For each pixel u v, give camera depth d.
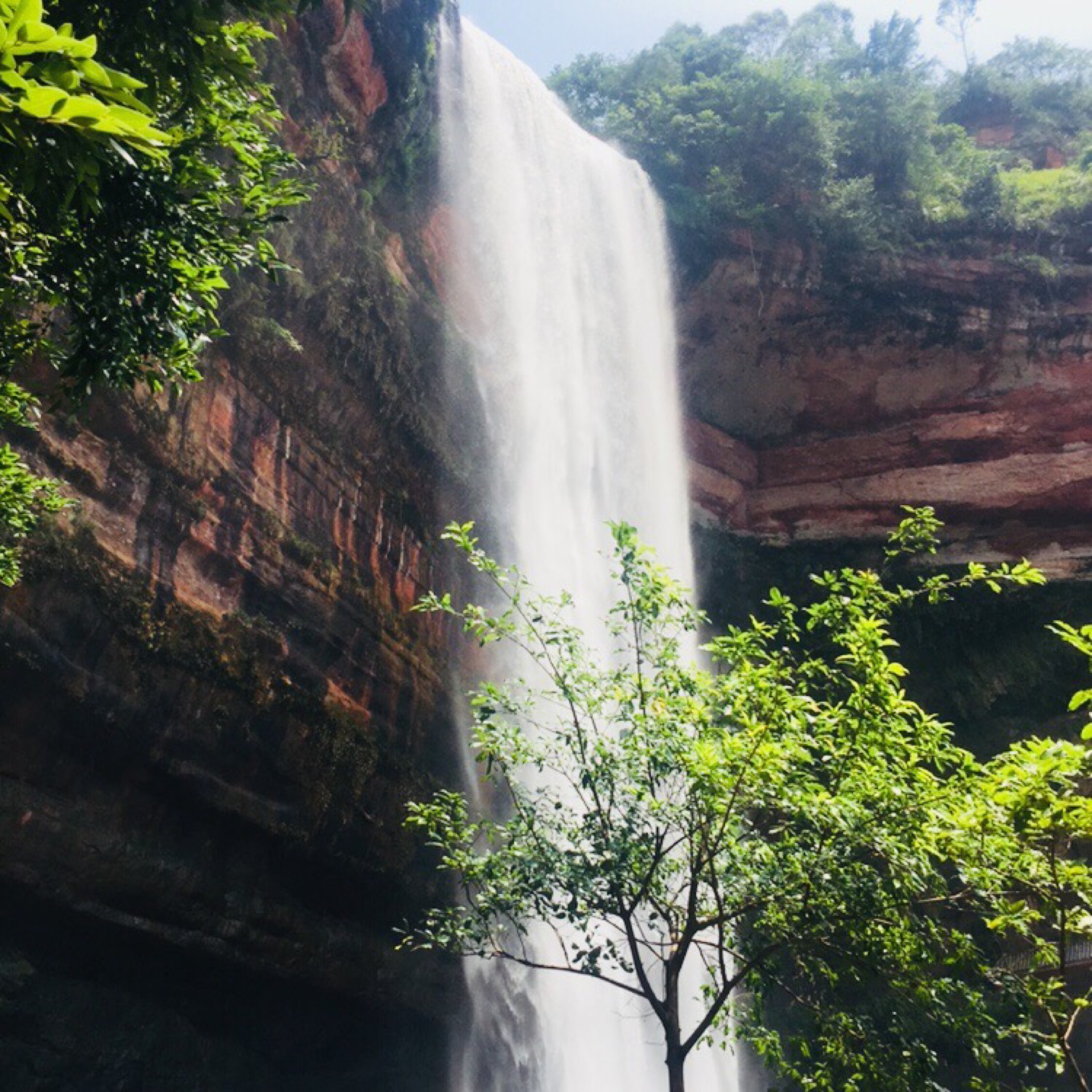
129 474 13.70
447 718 19.52
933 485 28.88
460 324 22.73
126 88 4.21
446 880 18.67
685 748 8.93
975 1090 8.77
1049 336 28.94
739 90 31.36
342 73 18.94
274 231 16.33
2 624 11.73
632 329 28.39
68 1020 13.05
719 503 29.91
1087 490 27.55
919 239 30.06
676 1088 8.21
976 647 27.14
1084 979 19.89
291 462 16.86
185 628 14.16
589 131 34.38
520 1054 19.45
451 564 20.70
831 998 14.10
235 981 15.26
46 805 12.46
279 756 15.40
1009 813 7.89
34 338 7.66
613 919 20.72
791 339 29.97
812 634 26.94
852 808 8.33
